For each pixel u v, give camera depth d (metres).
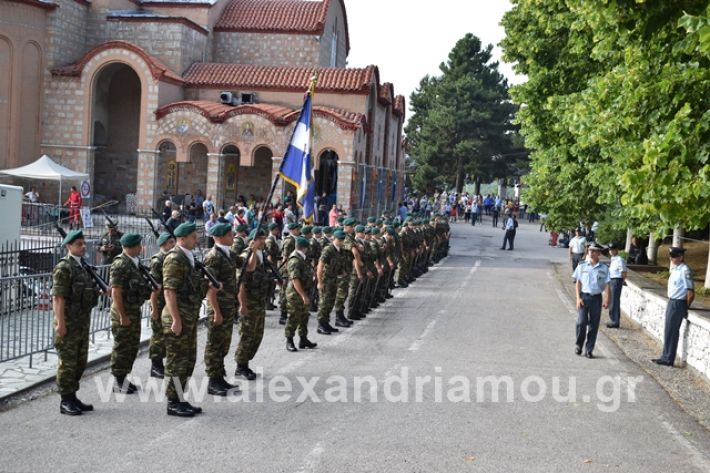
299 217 35.12
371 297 19.20
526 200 23.42
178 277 9.59
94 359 12.24
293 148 16.56
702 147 9.61
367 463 8.15
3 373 11.25
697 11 9.42
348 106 39.72
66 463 7.84
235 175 41.38
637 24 10.32
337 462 8.14
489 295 23.14
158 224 32.06
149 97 37.62
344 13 50.81
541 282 27.48
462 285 25.34
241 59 45.66
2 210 18.00
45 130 38.28
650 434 9.84
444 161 73.62
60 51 38.69
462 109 70.94
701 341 13.52
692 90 10.25
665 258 33.47
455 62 75.00
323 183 40.47
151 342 11.53
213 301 10.36
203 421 9.46
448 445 8.88
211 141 37.12
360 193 39.53
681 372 13.88
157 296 11.22
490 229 53.97
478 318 18.59
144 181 37.81
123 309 10.34
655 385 12.64
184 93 40.41
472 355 14.10
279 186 36.78
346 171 37.03
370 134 41.31
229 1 47.16
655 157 9.50
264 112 36.50
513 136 73.44
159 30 40.56
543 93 21.02
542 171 21.66
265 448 8.52
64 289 9.32
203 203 36.59
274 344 14.58
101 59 37.81
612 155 13.50
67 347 9.41
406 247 24.31
